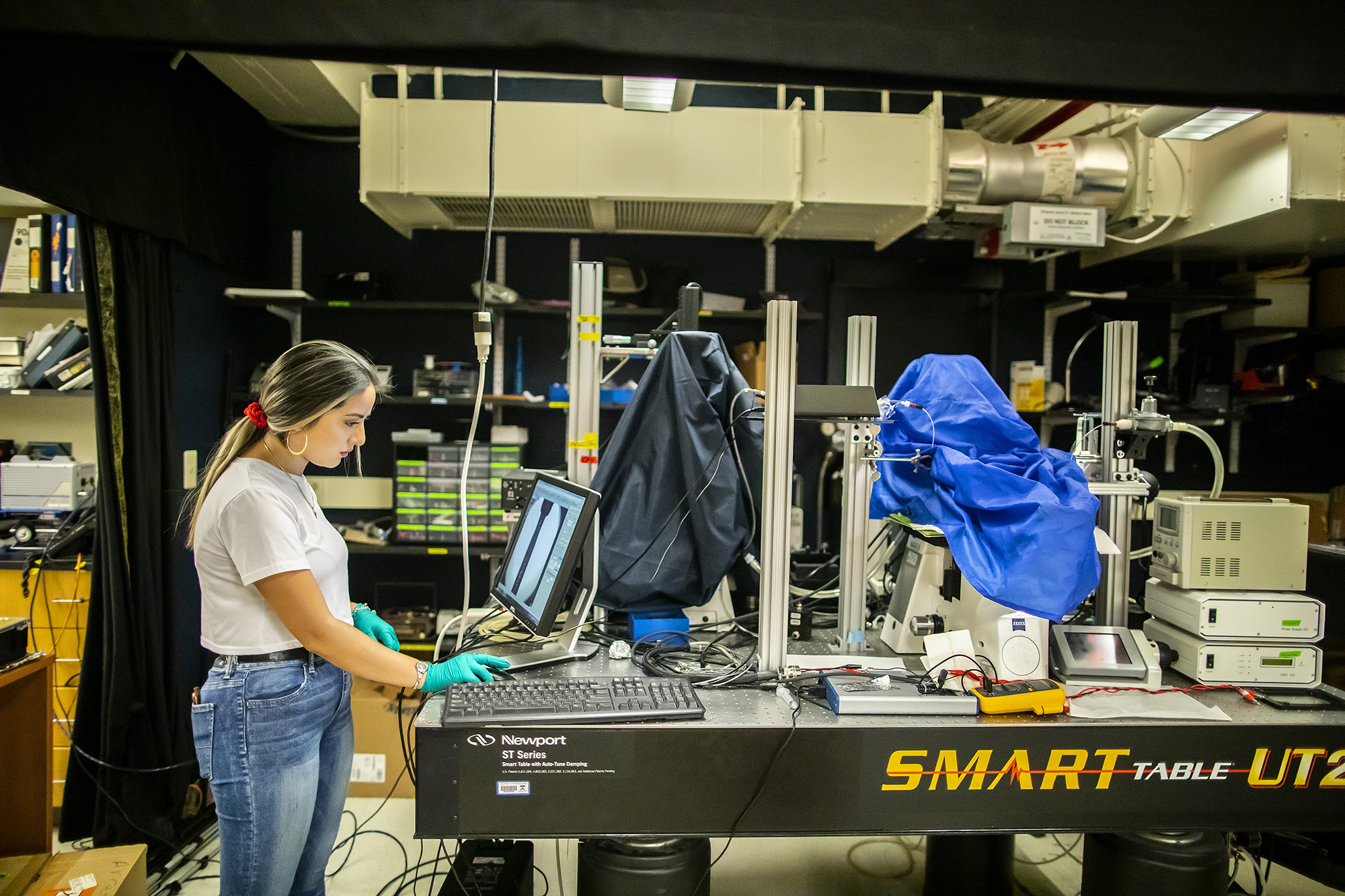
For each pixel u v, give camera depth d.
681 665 1.55
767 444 1.45
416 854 2.12
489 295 2.78
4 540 2.47
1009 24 1.16
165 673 2.29
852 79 1.15
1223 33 1.18
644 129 2.60
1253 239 2.88
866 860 2.12
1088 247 2.73
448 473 2.78
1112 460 1.70
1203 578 1.57
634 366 3.14
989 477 1.45
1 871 1.63
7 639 1.58
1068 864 2.10
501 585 1.66
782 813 1.27
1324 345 3.19
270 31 1.06
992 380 1.67
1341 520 3.03
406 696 2.47
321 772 1.39
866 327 1.83
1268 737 1.31
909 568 1.73
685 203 2.70
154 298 2.24
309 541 1.29
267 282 3.07
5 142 1.70
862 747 1.26
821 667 1.51
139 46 1.05
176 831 2.21
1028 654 1.44
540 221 2.97
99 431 2.08
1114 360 1.70
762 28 1.12
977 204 2.71
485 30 1.09
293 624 1.19
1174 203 2.73
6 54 1.70
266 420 1.25
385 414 3.13
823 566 2.11
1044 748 1.29
